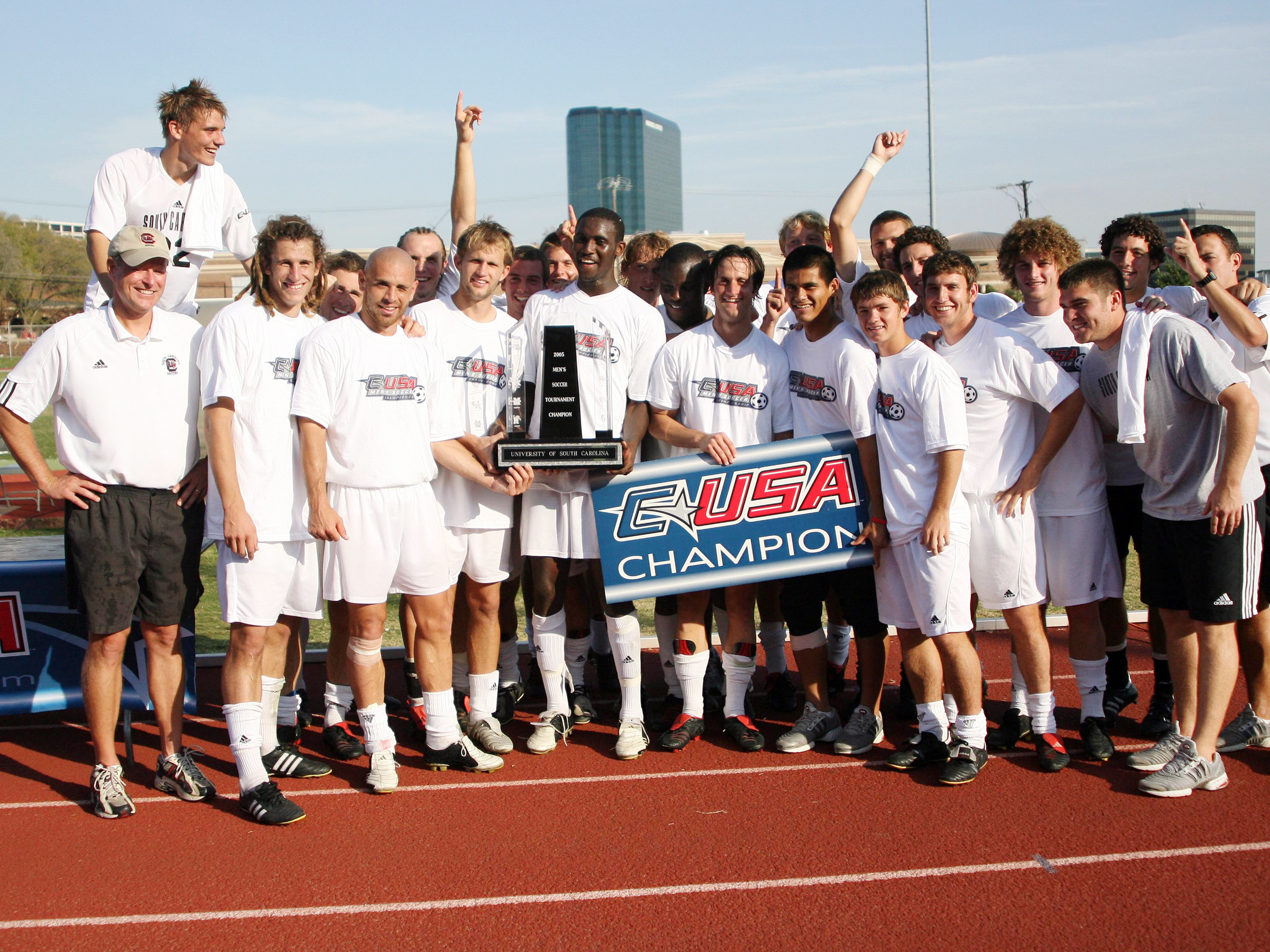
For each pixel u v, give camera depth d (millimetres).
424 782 4727
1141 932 3312
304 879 3762
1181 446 4328
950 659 4594
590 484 4949
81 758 5098
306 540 4453
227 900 3617
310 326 4598
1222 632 4355
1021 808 4297
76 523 4270
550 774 4805
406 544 4578
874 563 4855
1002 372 4598
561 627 5168
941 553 4535
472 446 4859
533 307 5098
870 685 5062
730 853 3932
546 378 4773
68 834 4176
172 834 4176
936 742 4805
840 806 4363
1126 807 4270
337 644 5109
